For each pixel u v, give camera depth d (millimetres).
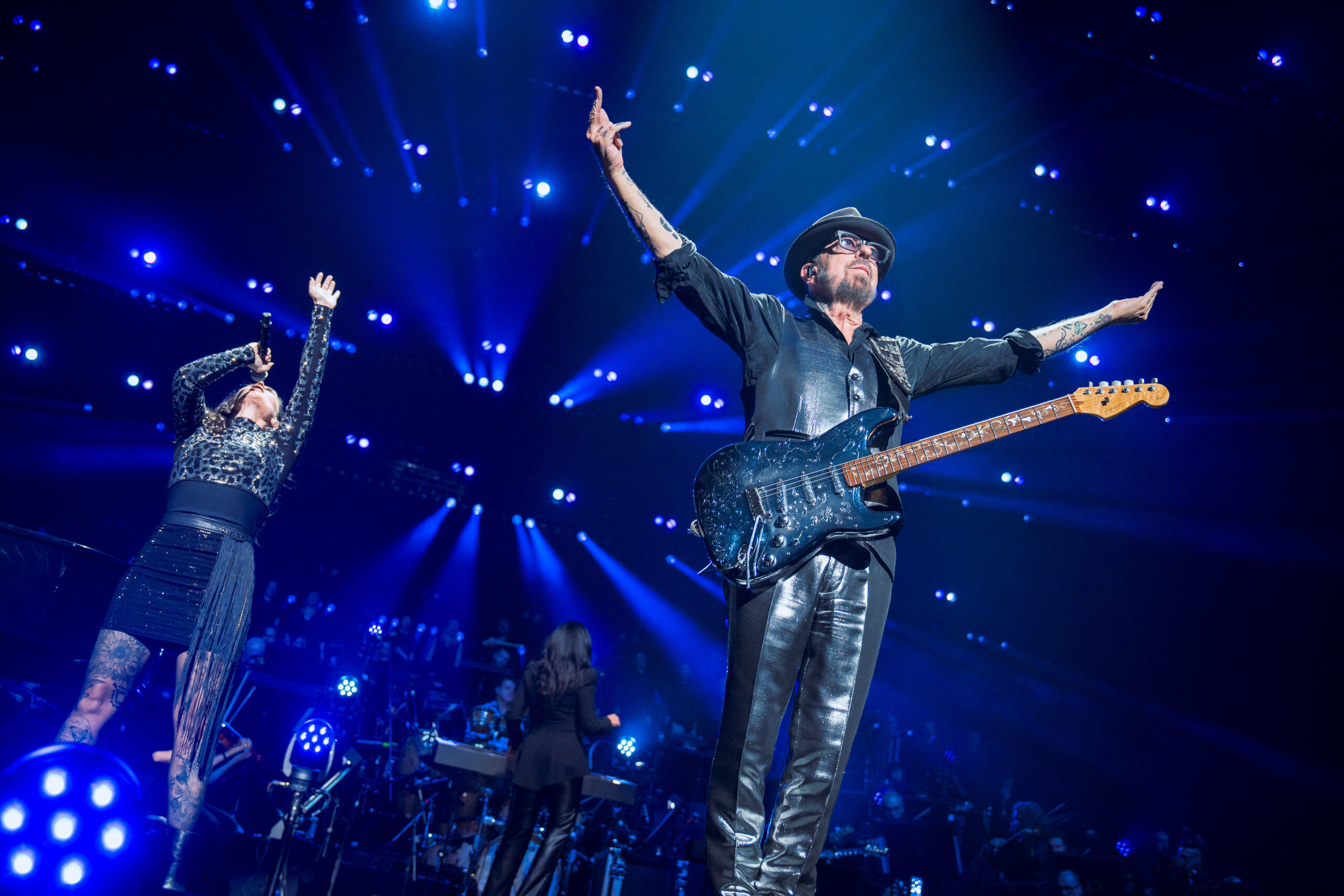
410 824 7125
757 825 1800
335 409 14289
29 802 1849
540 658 5531
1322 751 12250
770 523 1839
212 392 13359
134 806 1918
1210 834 13156
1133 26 10070
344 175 12430
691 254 2051
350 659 10094
